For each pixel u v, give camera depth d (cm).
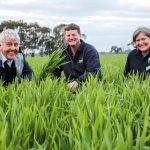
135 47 743
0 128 329
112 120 359
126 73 762
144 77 720
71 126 365
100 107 349
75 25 725
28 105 434
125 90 503
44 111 403
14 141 315
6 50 597
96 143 296
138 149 289
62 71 729
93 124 347
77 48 732
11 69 626
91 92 478
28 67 659
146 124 302
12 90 514
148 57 726
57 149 301
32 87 549
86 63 727
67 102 454
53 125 354
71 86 609
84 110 375
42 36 7188
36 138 342
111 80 731
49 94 491
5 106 467
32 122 365
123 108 423
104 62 1683
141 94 504
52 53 721
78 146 276
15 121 348
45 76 705
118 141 268
